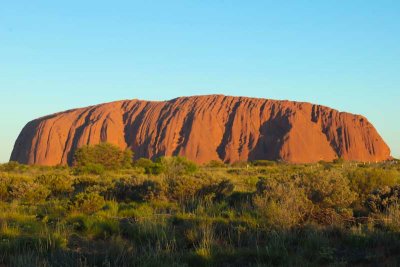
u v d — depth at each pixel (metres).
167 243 8.12
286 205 9.78
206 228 9.12
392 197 11.20
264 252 7.76
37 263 7.09
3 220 9.93
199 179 14.37
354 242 8.49
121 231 9.50
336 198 11.20
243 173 34.31
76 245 8.63
